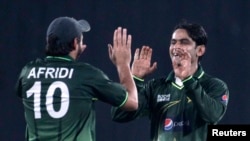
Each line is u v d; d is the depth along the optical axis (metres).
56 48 15.69
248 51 29.66
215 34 29.64
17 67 29.83
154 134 17.11
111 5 29.52
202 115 16.19
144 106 17.08
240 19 29.70
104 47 29.48
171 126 16.80
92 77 15.49
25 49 29.75
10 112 30.02
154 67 17.28
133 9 29.48
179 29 16.77
